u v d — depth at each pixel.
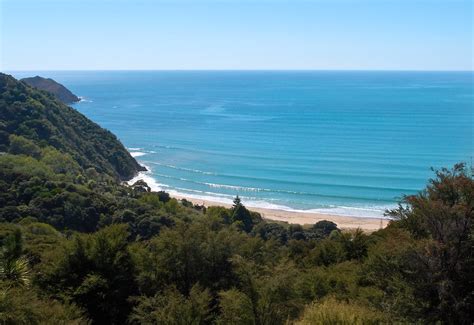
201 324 21.83
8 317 18.73
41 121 93.62
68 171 79.50
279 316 21.03
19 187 61.19
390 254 18.25
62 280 25.59
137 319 24.31
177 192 91.81
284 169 104.88
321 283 26.28
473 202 17.41
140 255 28.08
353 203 80.50
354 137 139.75
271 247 31.88
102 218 57.25
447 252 16.80
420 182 90.19
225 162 114.56
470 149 117.50
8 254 26.31
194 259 27.39
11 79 104.44
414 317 16.55
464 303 15.68
